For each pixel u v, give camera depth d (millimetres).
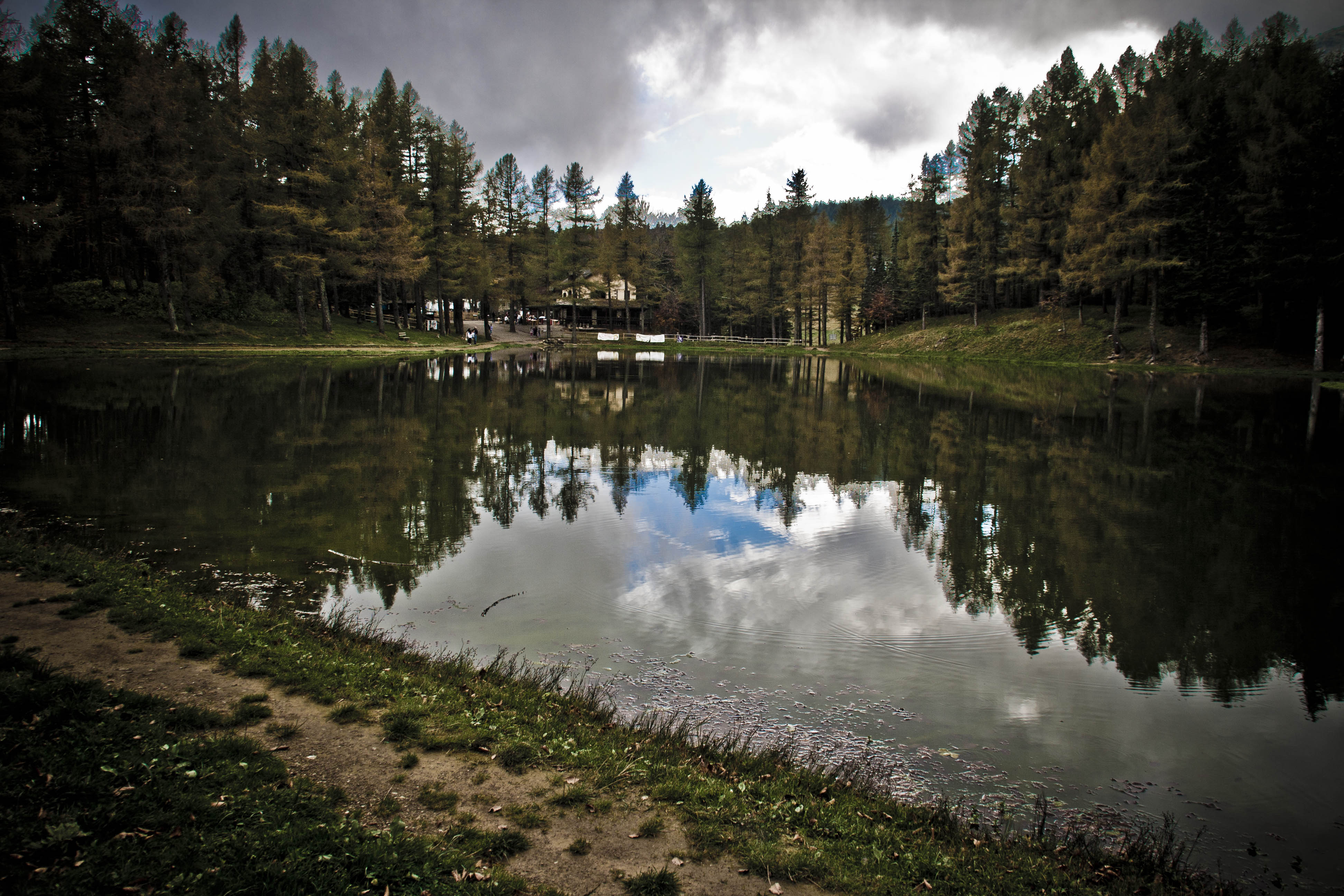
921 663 7898
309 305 56531
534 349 69562
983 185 63375
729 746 5902
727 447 21109
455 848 4023
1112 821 5359
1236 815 5512
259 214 46094
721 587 9961
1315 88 42656
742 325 98188
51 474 14047
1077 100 63688
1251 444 21516
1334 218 36219
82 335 37031
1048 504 14930
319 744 5023
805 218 82000
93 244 43906
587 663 7527
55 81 37469
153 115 36719
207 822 3900
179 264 41031
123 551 10023
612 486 16000
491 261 70062
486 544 11586
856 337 87625
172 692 5480
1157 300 48156
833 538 12453
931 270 73312
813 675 7516
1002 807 5457
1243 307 45375
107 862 3475
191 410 22125
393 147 58000
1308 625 9109
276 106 45625
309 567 10078
